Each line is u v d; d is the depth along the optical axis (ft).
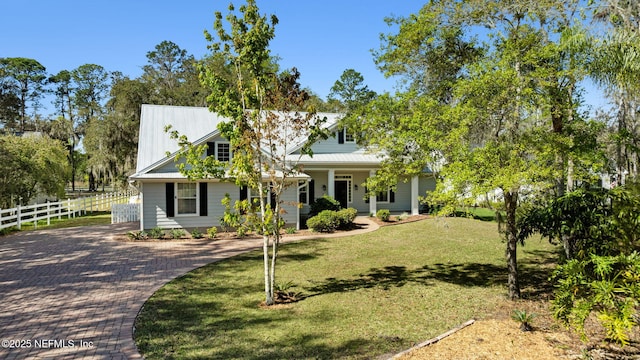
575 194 28.07
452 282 34.24
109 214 96.84
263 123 29.43
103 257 45.14
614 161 38.60
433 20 32.17
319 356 19.94
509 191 24.34
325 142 78.13
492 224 67.82
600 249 24.03
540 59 26.99
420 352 20.03
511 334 22.34
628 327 16.22
